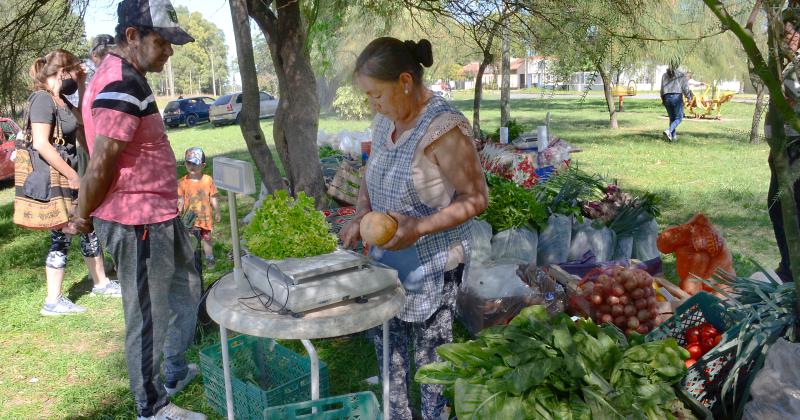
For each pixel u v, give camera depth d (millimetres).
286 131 5289
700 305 2973
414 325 2582
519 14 3193
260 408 2934
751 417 2396
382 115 2539
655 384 2299
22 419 3262
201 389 3484
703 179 9648
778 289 2646
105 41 3889
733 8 1907
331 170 6910
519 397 2180
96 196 2625
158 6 2598
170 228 2854
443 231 2428
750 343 2484
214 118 26312
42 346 4109
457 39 4129
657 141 14609
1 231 7402
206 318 4070
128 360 2879
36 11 3344
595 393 2168
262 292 2242
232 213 2316
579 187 5051
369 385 3514
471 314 3814
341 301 2164
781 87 1779
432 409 2711
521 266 3945
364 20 3688
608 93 17875
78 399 3436
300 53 5105
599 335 2363
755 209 7512
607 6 2574
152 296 2840
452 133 2301
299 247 2219
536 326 2436
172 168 2893
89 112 2688
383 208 2506
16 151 4332
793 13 1793
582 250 4754
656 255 5023
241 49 4070
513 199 4516
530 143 6793
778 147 2062
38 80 4180
